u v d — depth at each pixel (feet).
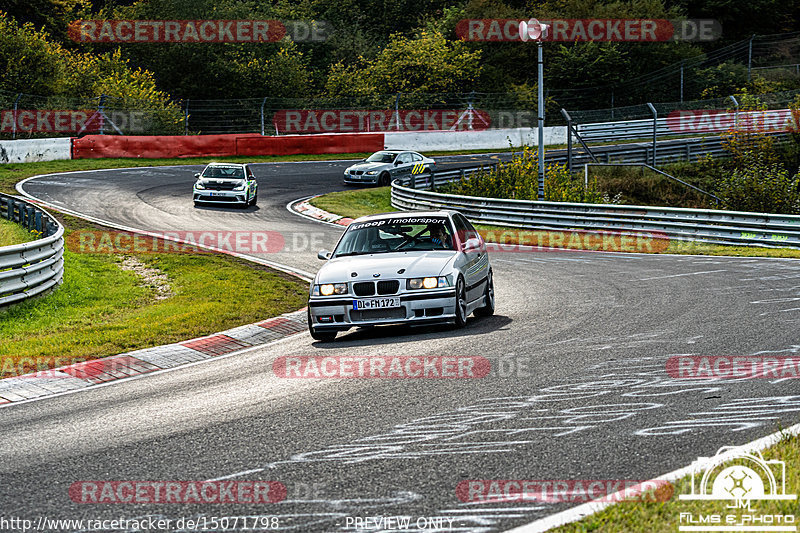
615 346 76.54
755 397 57.21
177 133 402.31
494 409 57.00
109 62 442.50
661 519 35.83
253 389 67.10
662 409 55.16
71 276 135.13
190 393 67.21
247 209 229.45
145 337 91.45
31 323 103.65
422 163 303.27
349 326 85.20
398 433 52.31
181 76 478.59
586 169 275.18
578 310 98.84
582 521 36.19
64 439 54.80
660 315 92.48
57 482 45.83
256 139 366.02
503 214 206.69
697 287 113.50
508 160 350.64
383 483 43.34
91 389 71.26
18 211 181.78
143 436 54.54
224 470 46.73
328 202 241.55
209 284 128.26
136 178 283.38
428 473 44.57
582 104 523.29
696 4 618.85
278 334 95.66
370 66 510.58
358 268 86.94
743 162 311.06
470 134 403.54
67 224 190.39
